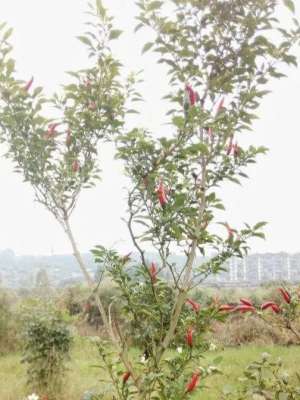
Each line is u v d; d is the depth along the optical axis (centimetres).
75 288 1362
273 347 1054
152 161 282
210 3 304
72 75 342
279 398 302
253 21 300
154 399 290
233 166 303
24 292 1362
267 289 1144
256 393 316
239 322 1183
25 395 697
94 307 1190
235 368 818
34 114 336
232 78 309
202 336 305
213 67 313
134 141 281
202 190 295
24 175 345
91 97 340
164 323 309
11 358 1042
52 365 706
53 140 348
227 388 355
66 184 346
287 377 321
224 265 322
